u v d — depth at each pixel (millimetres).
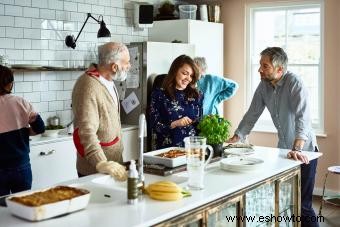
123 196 2016
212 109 4004
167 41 5531
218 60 5914
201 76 3990
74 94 2557
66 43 4566
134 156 4750
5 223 1680
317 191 5434
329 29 5246
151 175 2461
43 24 4363
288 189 2818
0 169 3016
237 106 6094
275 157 2934
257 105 3600
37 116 3201
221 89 4031
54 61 4492
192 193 2090
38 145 3861
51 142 3977
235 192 2240
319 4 5379
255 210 2453
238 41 6023
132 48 4727
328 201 4871
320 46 5391
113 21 5145
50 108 4508
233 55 6086
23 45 4199
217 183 2277
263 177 2434
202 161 2168
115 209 1856
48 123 4480
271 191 2582
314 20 5527
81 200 1807
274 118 3498
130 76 4762
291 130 3416
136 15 5363
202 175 2170
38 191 1915
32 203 1705
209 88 3965
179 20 5422
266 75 3307
